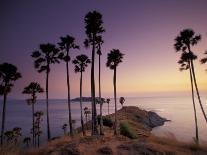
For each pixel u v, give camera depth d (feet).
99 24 96.07
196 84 96.07
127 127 63.62
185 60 100.53
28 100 159.02
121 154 28.84
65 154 28.32
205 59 86.89
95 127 88.63
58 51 103.86
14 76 100.63
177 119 426.51
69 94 102.94
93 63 91.30
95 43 101.96
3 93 98.37
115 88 112.88
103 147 30.83
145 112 360.89
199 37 94.43
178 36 97.19
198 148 35.65
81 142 34.50
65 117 618.44
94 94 90.43
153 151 30.30
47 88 101.19
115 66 114.21
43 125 436.76
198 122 373.40
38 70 101.60
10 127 395.96
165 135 43.65
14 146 30.30
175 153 30.68
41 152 30.68
